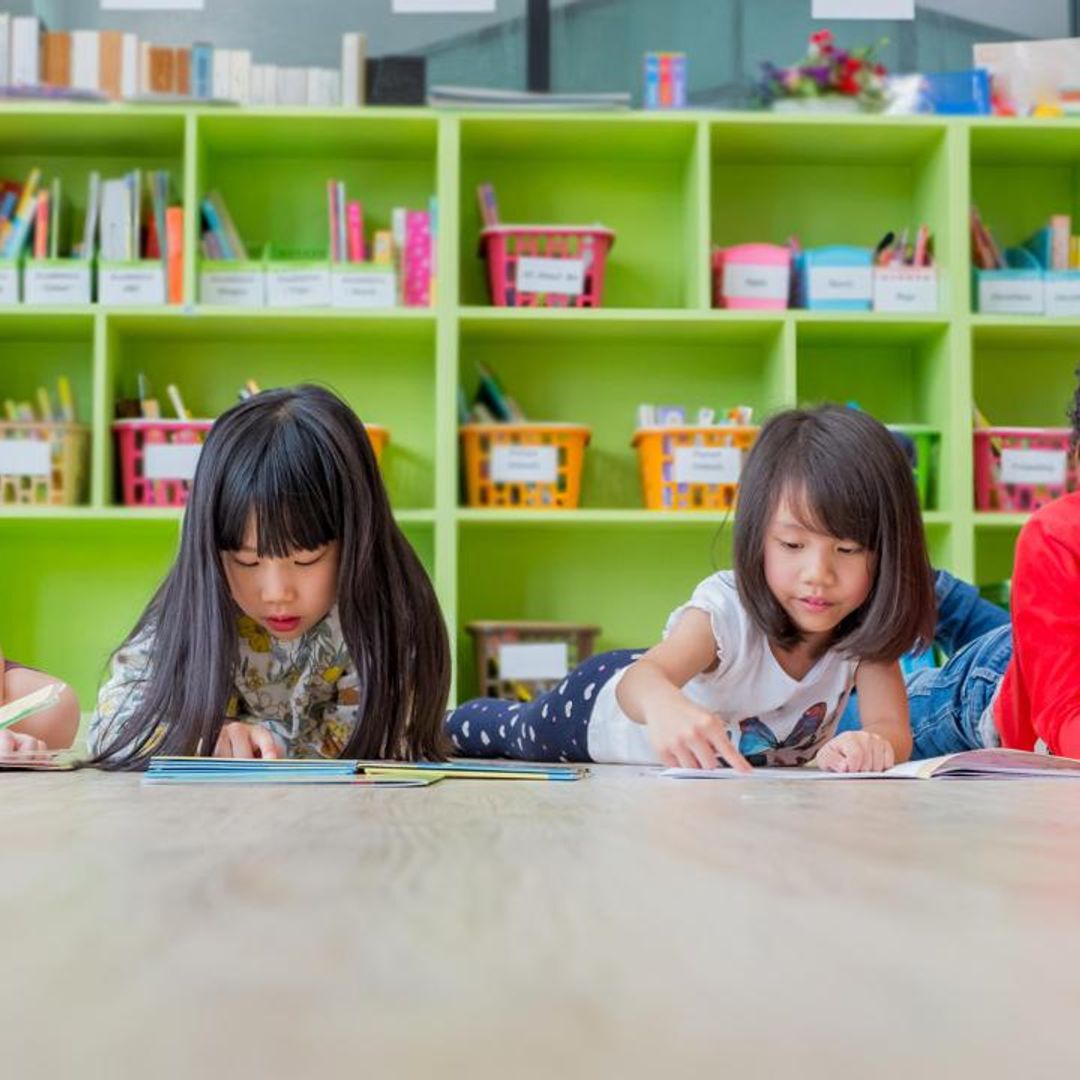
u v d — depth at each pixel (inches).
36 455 125.0
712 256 132.0
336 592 58.9
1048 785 42.5
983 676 84.4
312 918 9.8
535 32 134.6
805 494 60.1
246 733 55.1
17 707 49.7
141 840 18.3
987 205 141.8
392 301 127.0
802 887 12.2
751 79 135.1
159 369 136.4
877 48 136.7
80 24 133.6
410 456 138.9
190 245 125.6
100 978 6.8
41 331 132.0
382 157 138.4
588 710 79.3
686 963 7.6
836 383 140.3
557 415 139.0
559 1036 5.6
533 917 10.0
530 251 129.5
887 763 53.9
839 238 141.1
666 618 137.9
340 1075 5.1
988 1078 5.2
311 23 134.8
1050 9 138.0
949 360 128.6
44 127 128.7
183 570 56.6
